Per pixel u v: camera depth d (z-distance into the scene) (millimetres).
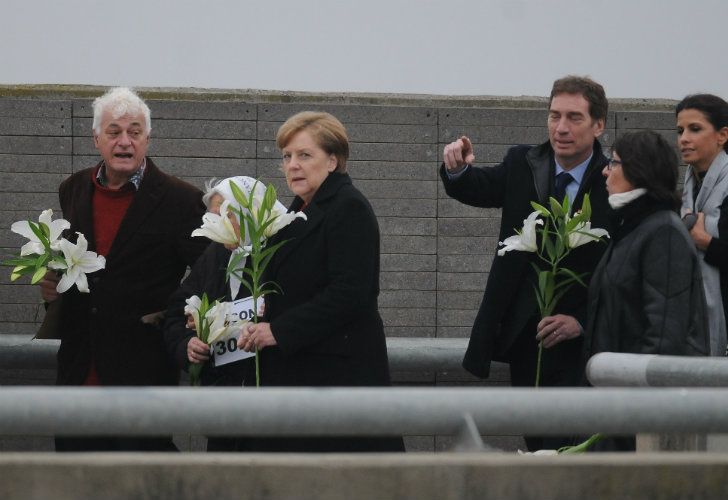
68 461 9219
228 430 8984
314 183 16500
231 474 9234
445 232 24266
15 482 9188
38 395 8898
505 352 18484
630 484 9461
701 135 18453
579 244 17141
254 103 23984
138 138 18953
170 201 19312
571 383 17938
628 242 15719
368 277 16078
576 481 9398
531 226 17250
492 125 24234
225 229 16312
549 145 18641
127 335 18953
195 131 23891
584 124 17859
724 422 9227
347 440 16047
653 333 15055
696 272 15422
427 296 24281
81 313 19125
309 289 16203
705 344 15297
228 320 17406
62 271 18656
